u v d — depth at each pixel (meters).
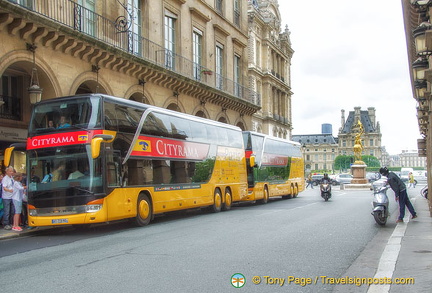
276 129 64.00
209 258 9.05
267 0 63.31
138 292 6.58
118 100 15.15
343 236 12.15
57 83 18.64
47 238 13.35
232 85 35.94
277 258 9.04
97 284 7.11
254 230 13.43
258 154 28.09
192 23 30.28
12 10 15.73
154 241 11.60
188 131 19.52
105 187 13.91
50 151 14.20
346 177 68.81
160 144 17.25
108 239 12.52
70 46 18.86
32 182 14.16
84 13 20.64
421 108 20.94
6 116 19.11
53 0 18.89
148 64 23.59
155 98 25.44
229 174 23.19
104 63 21.19
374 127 198.12
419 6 11.57
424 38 10.65
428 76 11.37
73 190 13.79
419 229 13.34
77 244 11.77
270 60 62.47
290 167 35.03
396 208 22.52
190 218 18.44
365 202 27.58
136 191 15.48
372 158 183.75
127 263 8.73
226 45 35.53
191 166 19.39
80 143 13.96
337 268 8.20
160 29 26.58
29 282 7.40
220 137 22.64
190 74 29.59
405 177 69.88
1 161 18.95
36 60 17.61
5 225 14.82
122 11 23.30
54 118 14.41
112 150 14.41
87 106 14.20
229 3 36.66
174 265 8.44
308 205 25.12
